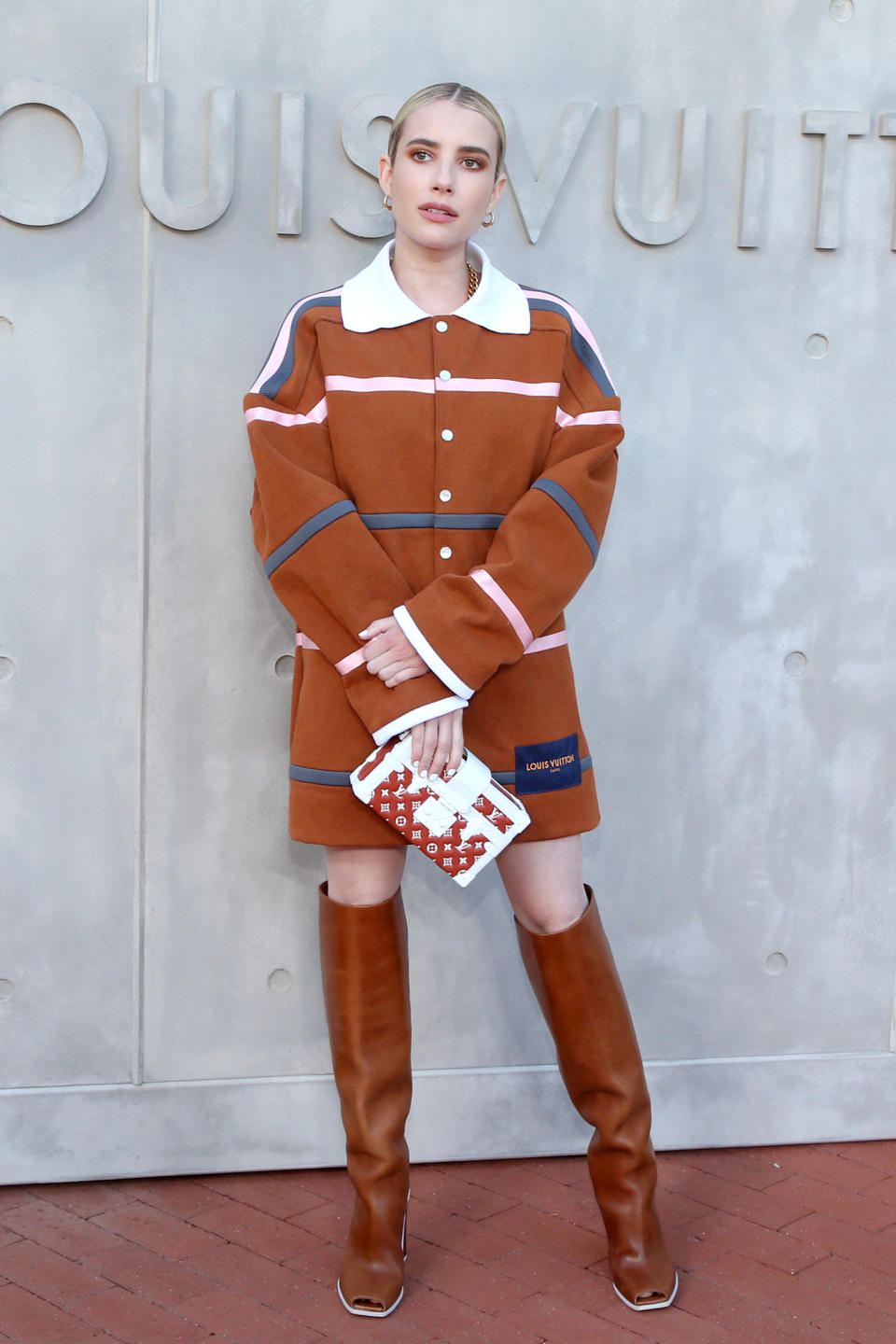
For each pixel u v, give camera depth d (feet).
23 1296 6.19
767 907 7.95
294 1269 6.54
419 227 5.95
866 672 7.91
